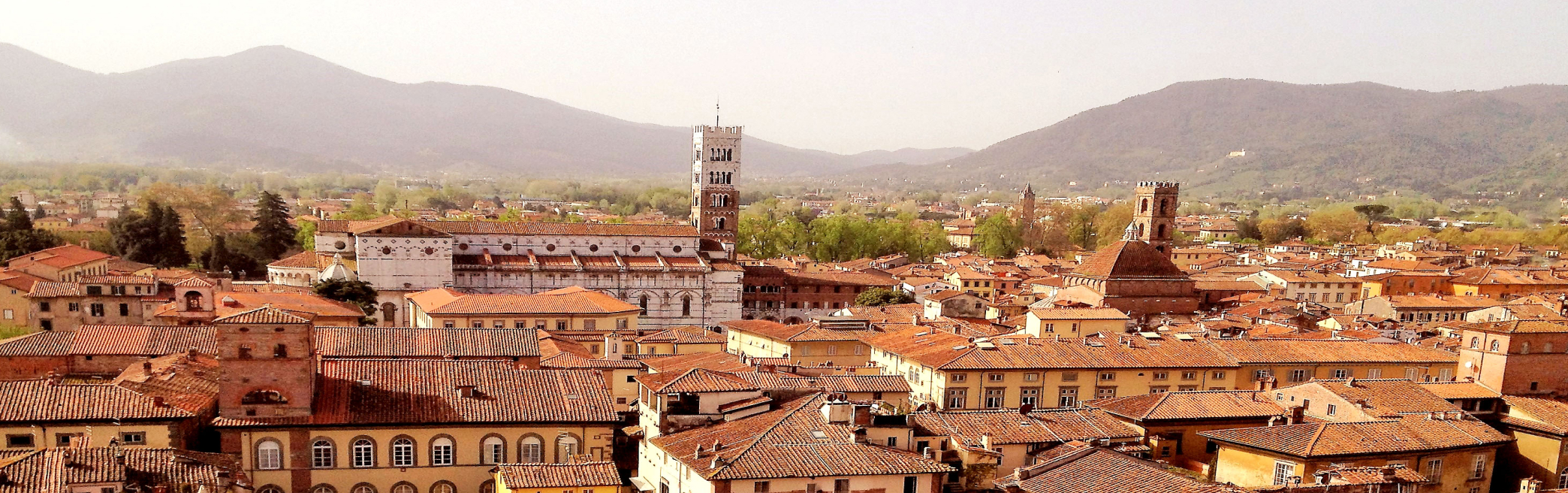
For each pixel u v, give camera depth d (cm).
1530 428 9444
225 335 8906
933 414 9344
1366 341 13312
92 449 7306
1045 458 8581
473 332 12538
